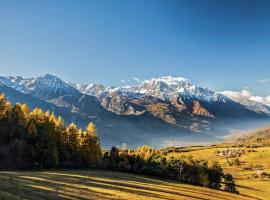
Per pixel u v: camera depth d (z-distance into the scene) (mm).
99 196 78000
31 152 142500
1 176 78688
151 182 138625
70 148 166250
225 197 138250
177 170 179750
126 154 185375
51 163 147750
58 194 68188
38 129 152500
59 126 161375
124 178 135125
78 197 69750
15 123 147375
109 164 179000
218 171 181125
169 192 113750
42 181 84875
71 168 159750
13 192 58688
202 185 178625
